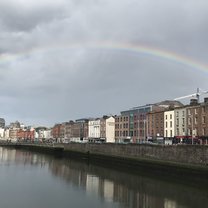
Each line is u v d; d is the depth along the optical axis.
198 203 32.06
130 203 31.86
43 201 32.25
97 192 37.41
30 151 142.75
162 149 56.25
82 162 84.38
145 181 46.41
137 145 65.75
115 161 72.50
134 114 116.81
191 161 48.25
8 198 33.31
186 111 89.56
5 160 82.25
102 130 142.38
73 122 176.12
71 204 31.12
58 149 113.25
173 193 36.94
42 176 51.19
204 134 82.25
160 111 101.19
